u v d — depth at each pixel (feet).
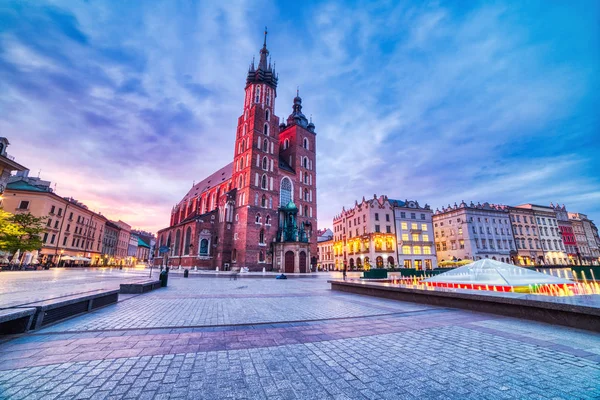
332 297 46.85
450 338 21.24
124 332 22.41
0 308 21.95
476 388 12.78
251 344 19.49
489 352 17.89
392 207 220.23
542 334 22.34
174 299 42.60
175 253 212.64
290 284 77.46
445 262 175.83
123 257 340.39
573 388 12.73
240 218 177.06
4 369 14.48
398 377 14.01
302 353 17.66
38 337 20.68
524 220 244.83
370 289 49.42
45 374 13.92
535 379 13.74
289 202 184.24
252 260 166.81
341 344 19.63
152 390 12.33
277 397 11.90
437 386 13.00
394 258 209.05
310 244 186.39
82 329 23.16
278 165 199.62
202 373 14.34
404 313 31.91
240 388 12.69
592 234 295.28
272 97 209.36
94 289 36.50
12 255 138.21
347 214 245.45
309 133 227.40
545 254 244.01
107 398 11.58
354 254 227.61
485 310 31.89
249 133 190.19
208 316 29.27
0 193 116.78
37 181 201.16
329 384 13.19
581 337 21.42
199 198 258.16
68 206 203.21
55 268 169.17
